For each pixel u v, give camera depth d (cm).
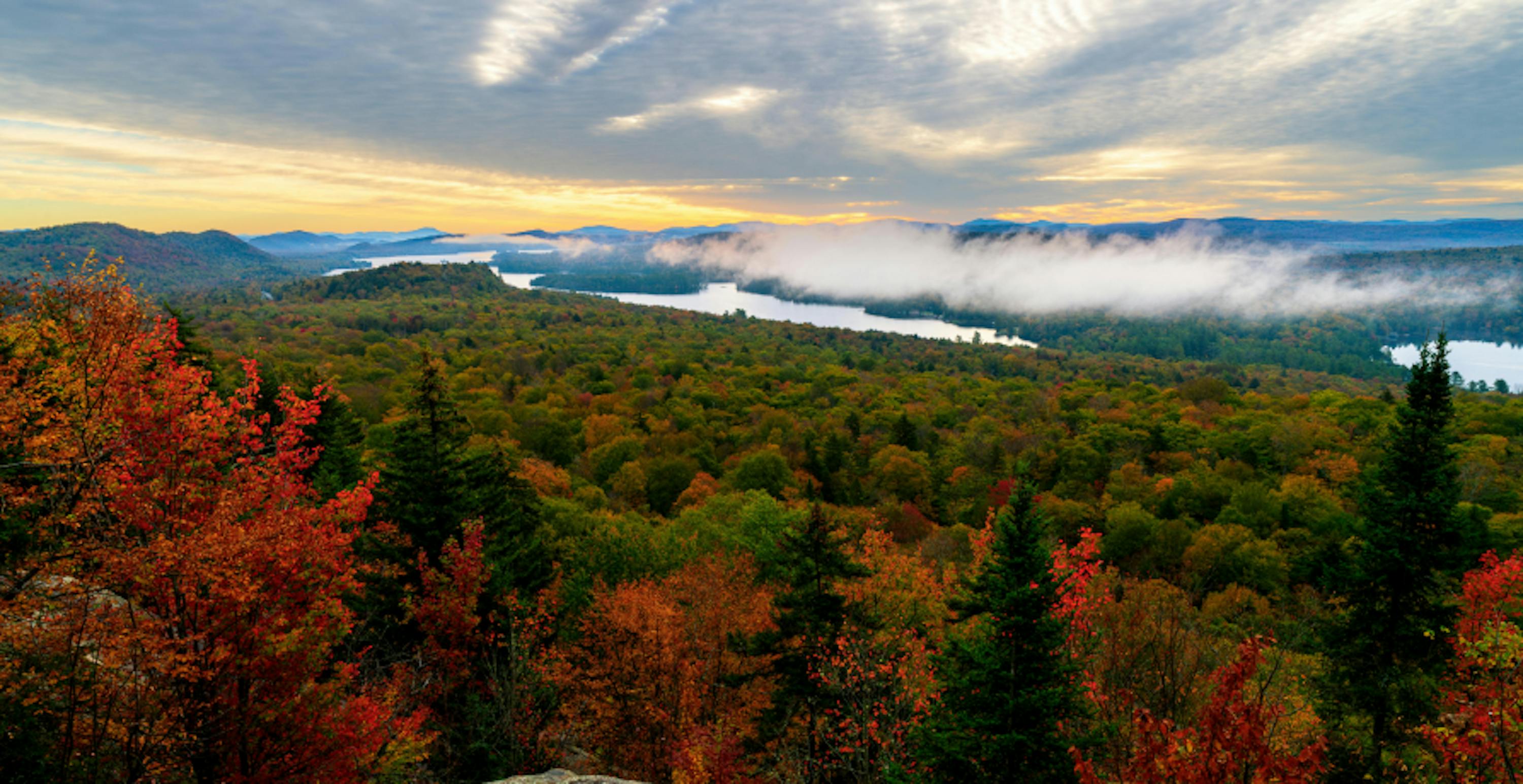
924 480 6588
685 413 9200
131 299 1144
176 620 1056
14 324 1097
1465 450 6172
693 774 1579
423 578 1964
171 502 1118
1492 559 1484
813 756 1798
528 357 13450
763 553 3034
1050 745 1192
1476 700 1036
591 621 2175
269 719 1120
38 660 1019
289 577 1163
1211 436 7819
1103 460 7112
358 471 3381
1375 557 1828
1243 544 4272
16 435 1081
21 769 991
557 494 4725
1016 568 1295
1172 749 731
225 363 6838
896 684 1666
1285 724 1572
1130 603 1631
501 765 1750
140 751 983
